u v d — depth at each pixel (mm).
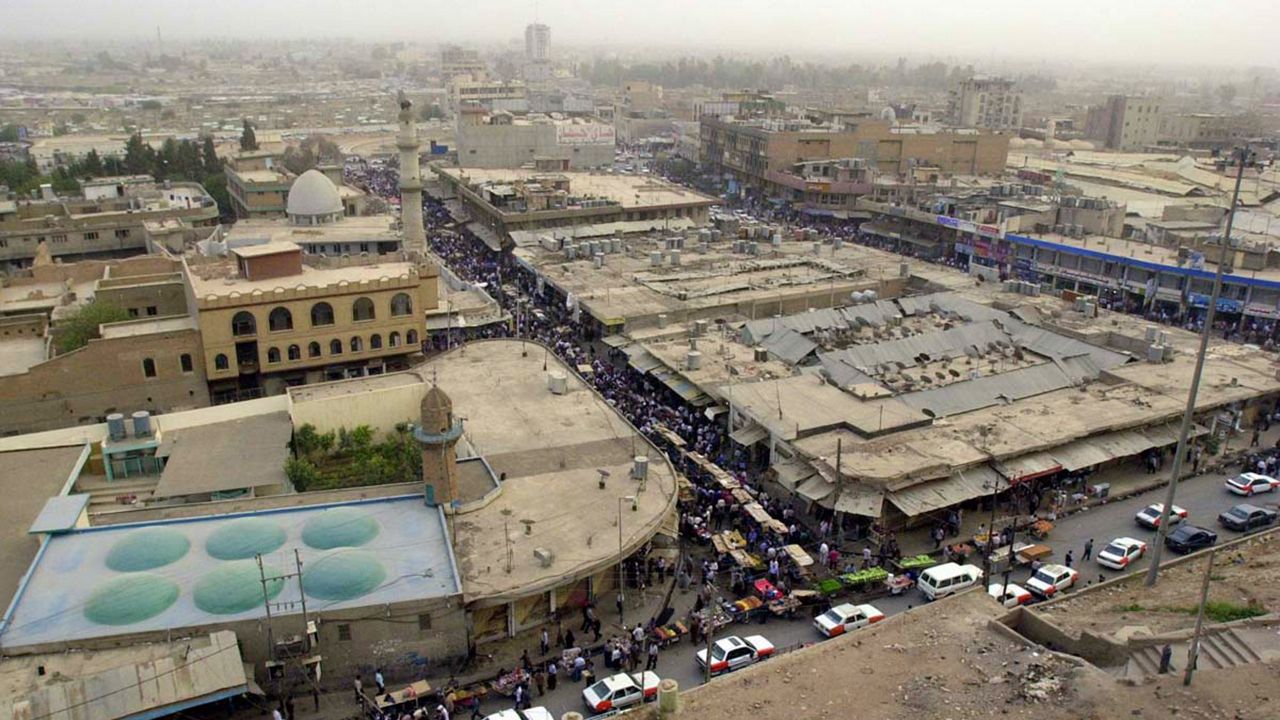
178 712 35938
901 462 53688
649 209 126688
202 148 172250
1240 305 88312
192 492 49188
